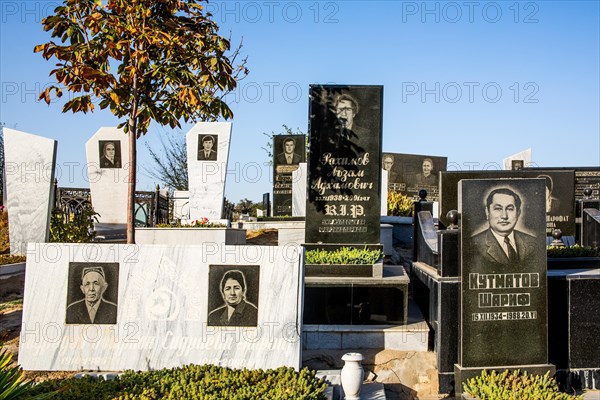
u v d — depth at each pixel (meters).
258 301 7.35
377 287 8.68
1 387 5.12
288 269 7.41
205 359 7.25
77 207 18.69
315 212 10.63
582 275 8.09
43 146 13.52
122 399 5.61
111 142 18.56
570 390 7.97
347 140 10.62
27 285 7.46
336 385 7.04
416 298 10.36
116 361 7.29
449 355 7.68
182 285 7.41
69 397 5.71
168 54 8.81
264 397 5.79
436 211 18.81
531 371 7.41
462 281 7.49
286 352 7.25
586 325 8.06
